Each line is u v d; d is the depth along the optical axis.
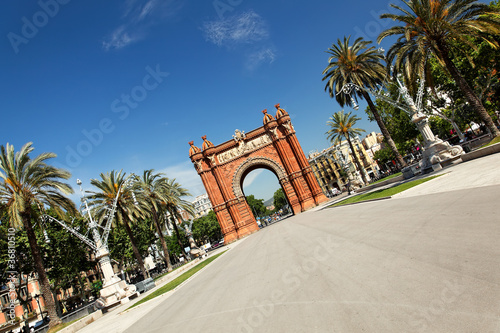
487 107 51.19
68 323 25.12
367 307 5.15
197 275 23.36
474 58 38.19
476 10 26.20
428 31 27.69
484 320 3.67
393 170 72.19
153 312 14.09
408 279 5.67
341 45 41.38
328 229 17.16
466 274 5.02
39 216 28.42
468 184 14.20
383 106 60.59
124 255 61.41
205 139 58.56
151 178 52.28
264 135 59.19
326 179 121.94
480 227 7.20
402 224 10.71
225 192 56.44
